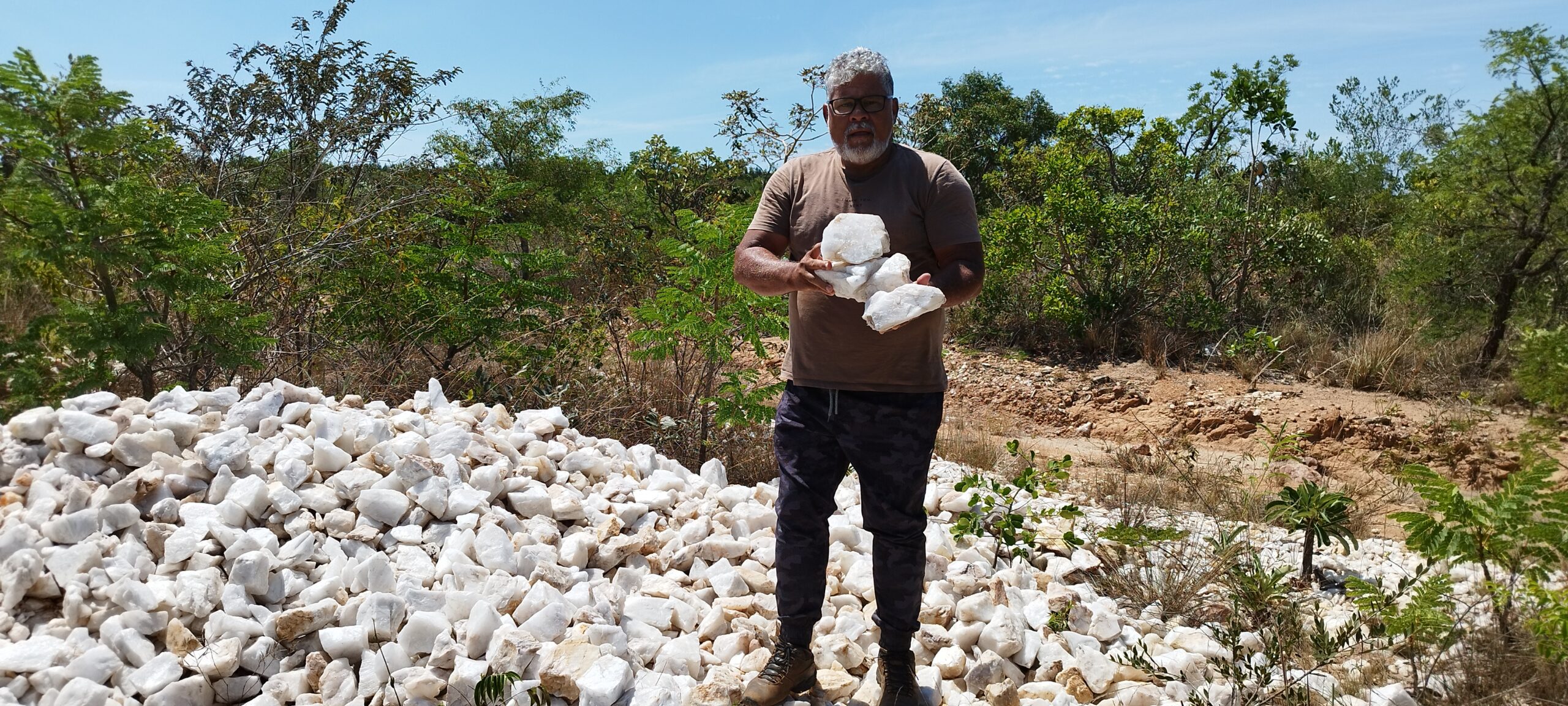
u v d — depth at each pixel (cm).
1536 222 917
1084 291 1138
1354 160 1672
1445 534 363
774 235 282
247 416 366
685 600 334
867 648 327
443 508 343
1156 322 1116
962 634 329
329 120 796
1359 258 1208
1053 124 3002
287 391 387
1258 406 888
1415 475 377
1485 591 385
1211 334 1108
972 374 1061
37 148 445
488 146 1759
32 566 260
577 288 1016
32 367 438
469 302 704
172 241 473
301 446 348
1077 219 1110
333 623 281
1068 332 1124
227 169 762
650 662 298
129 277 502
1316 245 1123
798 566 281
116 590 261
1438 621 336
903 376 266
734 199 1134
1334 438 814
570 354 690
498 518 349
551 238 1331
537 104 1803
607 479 423
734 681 286
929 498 477
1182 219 1135
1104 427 915
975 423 923
